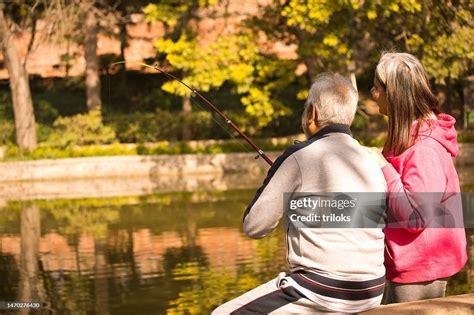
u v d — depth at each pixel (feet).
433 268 10.89
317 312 9.73
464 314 10.31
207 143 74.90
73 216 45.78
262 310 9.82
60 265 31.40
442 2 66.28
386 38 72.08
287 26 69.62
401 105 10.92
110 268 30.45
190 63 65.41
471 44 65.57
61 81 95.71
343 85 10.17
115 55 92.63
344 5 62.85
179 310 23.52
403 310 10.14
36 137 79.71
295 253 9.86
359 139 73.15
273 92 81.92
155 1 90.79
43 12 77.51
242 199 49.88
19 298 25.75
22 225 42.96
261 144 74.59
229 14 71.72
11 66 74.90
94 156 72.84
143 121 79.61
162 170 72.18
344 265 9.66
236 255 32.01
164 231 38.86
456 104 86.12
